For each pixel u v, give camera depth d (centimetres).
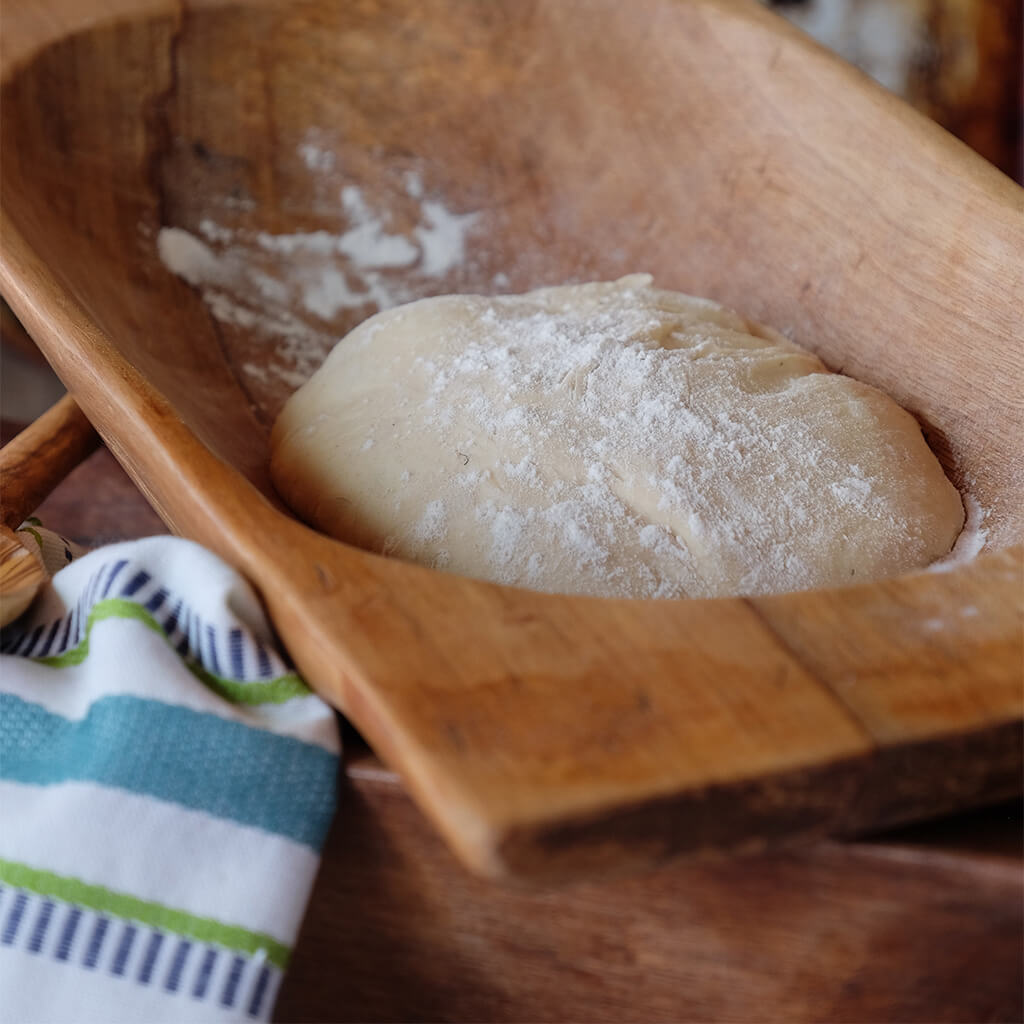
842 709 71
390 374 98
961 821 74
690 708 71
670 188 117
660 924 75
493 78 124
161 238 116
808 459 91
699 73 114
